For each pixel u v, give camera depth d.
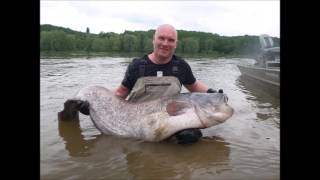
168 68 1.85
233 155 1.50
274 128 1.91
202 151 1.54
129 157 1.46
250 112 2.32
